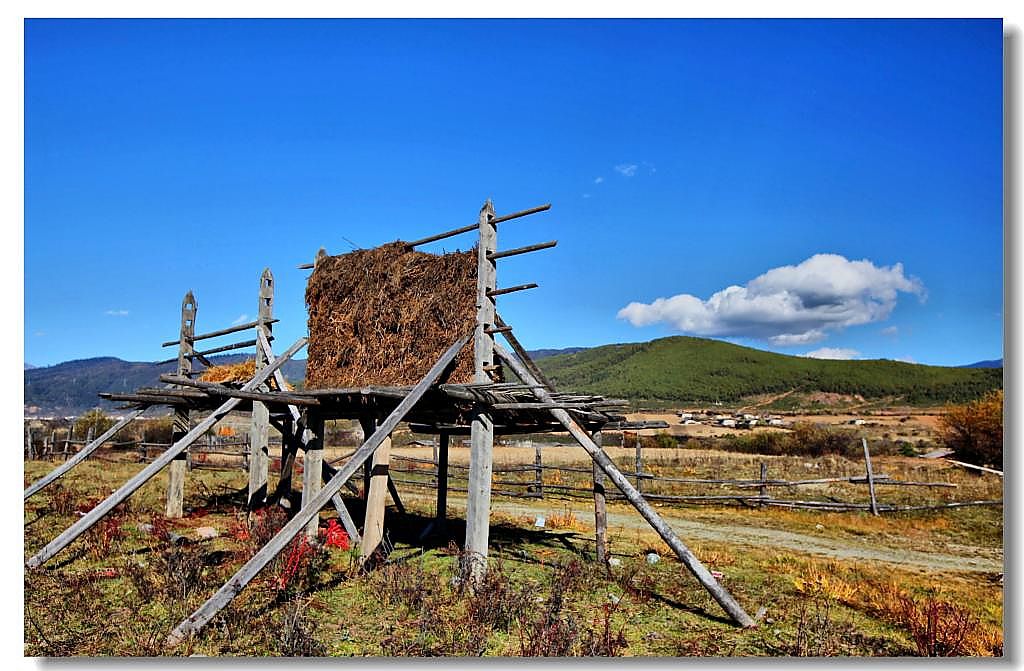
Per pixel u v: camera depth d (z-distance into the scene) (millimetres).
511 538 11578
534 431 10273
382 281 9781
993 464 26578
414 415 10000
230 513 12500
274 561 7594
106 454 25203
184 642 5609
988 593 8977
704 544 11938
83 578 7293
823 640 6289
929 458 28859
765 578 9180
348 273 10180
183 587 6930
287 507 11539
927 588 9133
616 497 19062
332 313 10266
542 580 8469
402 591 7156
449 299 9062
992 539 13625
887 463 28188
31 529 9961
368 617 6641
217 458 24719
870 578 9531
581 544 11250
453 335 8930
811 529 14492
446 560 9234
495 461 27719
